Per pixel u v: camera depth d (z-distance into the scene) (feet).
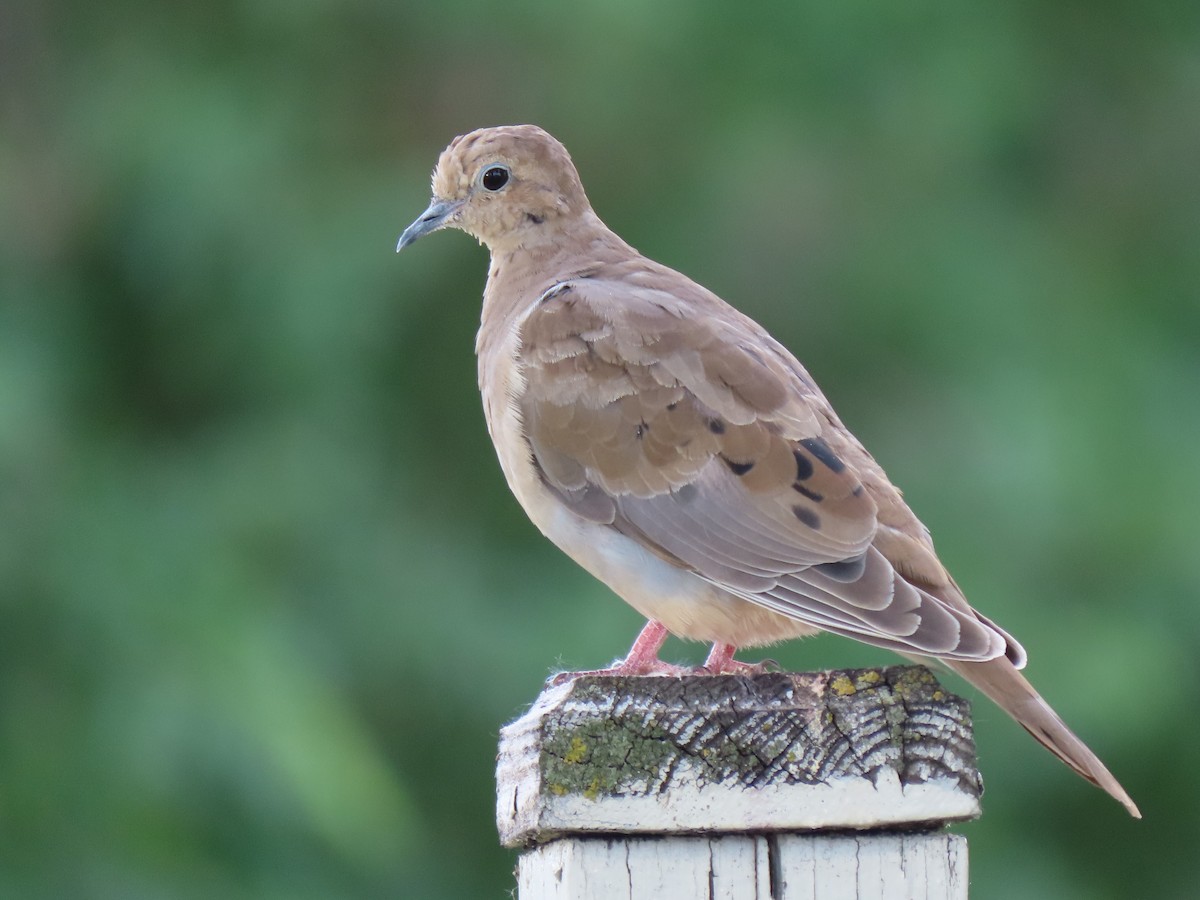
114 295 52.49
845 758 20.39
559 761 20.40
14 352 49.39
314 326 50.19
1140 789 51.37
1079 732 48.11
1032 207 55.06
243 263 50.72
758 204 53.47
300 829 46.70
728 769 20.39
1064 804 50.65
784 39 52.95
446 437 53.72
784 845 20.43
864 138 53.88
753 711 20.45
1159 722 49.14
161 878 46.16
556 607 50.44
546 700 21.31
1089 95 56.24
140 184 50.93
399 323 52.03
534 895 21.56
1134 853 51.70
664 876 20.38
